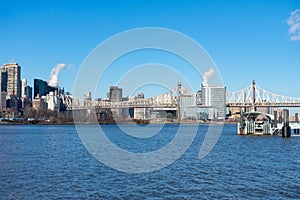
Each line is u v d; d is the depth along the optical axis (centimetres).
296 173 3997
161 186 3316
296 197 2908
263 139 10031
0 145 7656
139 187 3269
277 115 12144
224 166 4544
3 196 2903
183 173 3997
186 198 2902
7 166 4419
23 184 3334
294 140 9581
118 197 2920
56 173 3919
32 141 8925
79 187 3238
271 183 3431
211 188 3234
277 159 5353
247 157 5581
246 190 3147
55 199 2831
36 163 4709
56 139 9738
